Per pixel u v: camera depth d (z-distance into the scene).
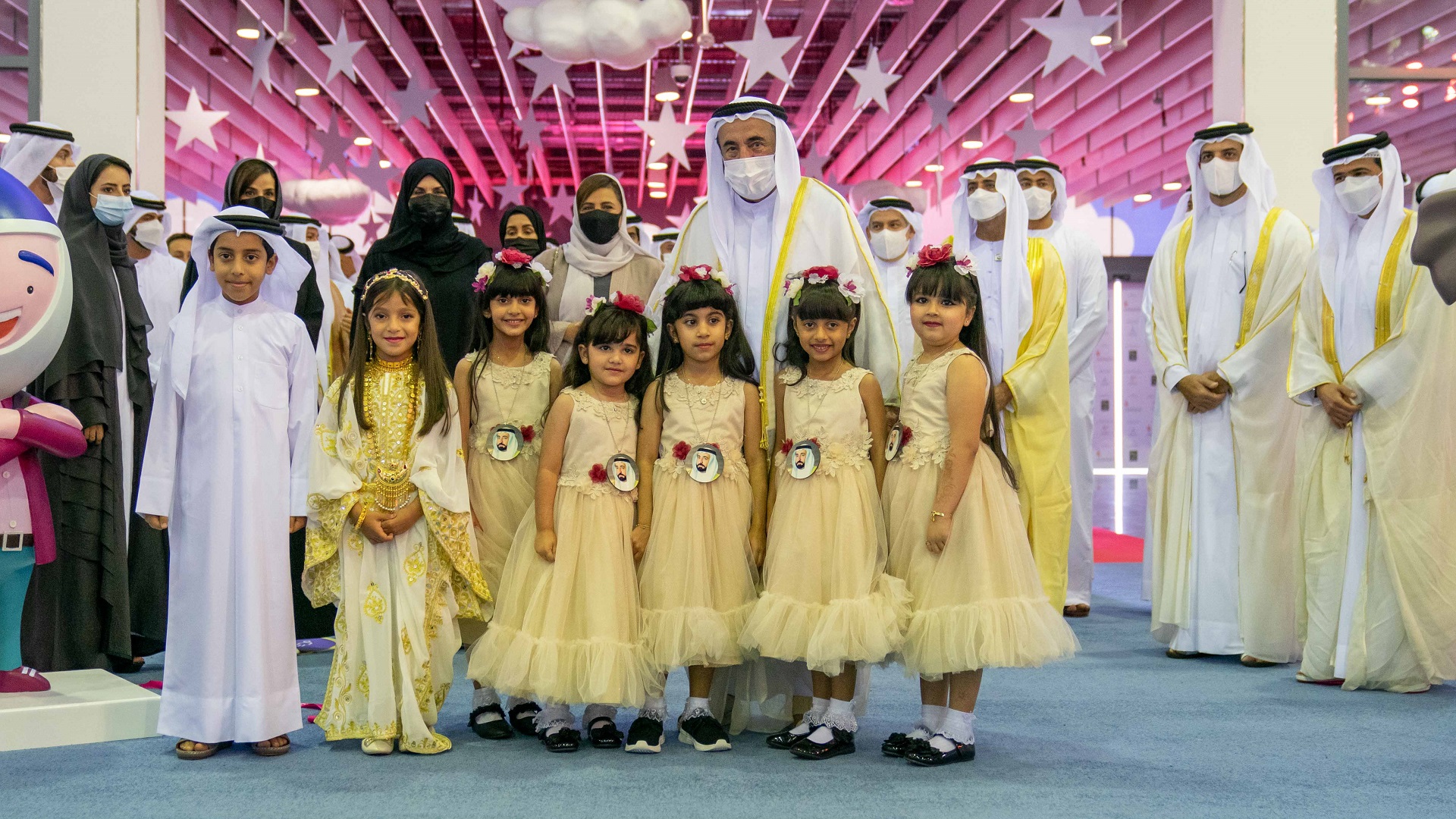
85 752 3.07
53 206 4.49
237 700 2.99
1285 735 3.26
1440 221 2.53
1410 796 2.65
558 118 14.84
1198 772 2.85
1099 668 4.30
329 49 7.58
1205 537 4.50
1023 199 5.02
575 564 3.08
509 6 6.84
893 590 2.97
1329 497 4.18
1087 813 2.51
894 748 3.02
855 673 3.05
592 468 3.12
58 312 3.31
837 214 3.47
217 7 9.44
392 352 3.14
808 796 2.62
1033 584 3.02
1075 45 6.64
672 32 6.51
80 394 4.00
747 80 6.68
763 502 3.23
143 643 4.39
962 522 2.97
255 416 3.09
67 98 5.86
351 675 3.06
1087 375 5.76
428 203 4.50
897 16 11.02
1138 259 12.92
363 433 3.12
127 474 4.31
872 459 3.16
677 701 3.71
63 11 5.86
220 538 3.03
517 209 5.16
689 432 3.16
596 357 3.18
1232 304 4.58
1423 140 6.51
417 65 11.70
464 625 3.46
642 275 4.73
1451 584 3.93
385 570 3.08
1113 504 11.48
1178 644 4.53
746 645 2.99
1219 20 6.45
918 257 3.13
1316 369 4.23
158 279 5.05
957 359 3.05
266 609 3.04
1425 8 6.49
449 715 3.49
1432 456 3.99
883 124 13.66
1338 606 4.07
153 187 6.14
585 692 2.93
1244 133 4.51
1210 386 4.50
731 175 3.42
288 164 15.10
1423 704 3.72
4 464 3.32
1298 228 4.53
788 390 3.21
